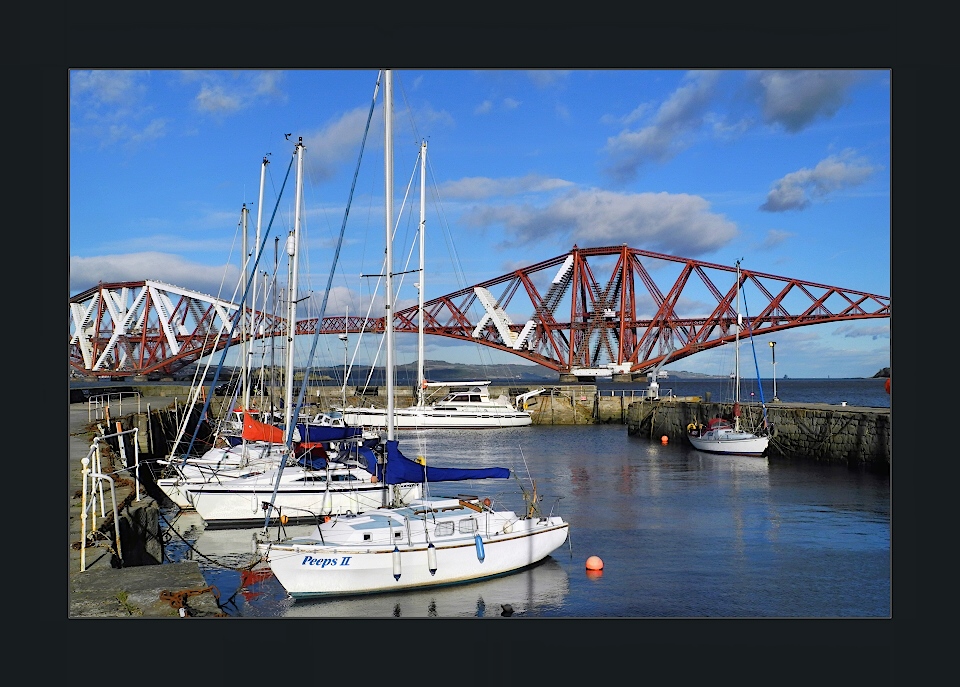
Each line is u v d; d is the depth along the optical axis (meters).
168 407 49.97
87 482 21.38
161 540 21.20
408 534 17.89
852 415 40.44
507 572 19.00
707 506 28.59
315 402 75.12
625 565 20.08
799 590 18.02
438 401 75.75
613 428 73.94
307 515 24.72
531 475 37.59
